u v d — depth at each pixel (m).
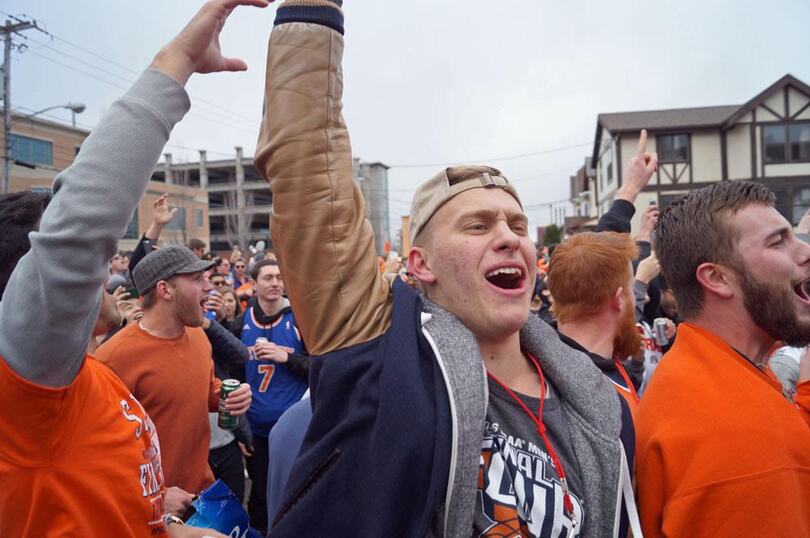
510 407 1.31
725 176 23.03
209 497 2.04
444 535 1.11
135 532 1.34
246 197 56.16
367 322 1.27
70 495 1.22
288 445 1.77
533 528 1.17
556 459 1.26
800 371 1.80
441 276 1.31
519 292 1.28
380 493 1.10
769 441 1.30
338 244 1.27
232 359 3.81
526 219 1.37
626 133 23.69
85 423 1.27
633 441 1.39
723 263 1.51
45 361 1.12
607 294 2.23
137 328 2.64
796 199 22.67
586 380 1.39
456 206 1.30
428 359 1.21
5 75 17.31
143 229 36.16
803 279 1.48
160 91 1.15
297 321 1.34
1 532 1.17
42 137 28.28
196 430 2.64
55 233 1.05
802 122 22.56
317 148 1.25
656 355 3.26
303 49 1.25
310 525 1.15
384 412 1.13
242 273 11.20
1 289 1.32
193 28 1.20
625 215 2.97
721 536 1.27
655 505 1.39
